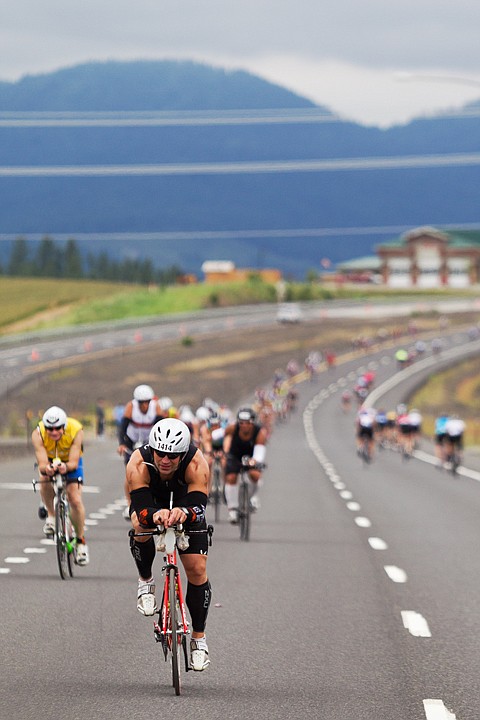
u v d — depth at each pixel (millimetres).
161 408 62062
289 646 32906
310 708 26297
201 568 28297
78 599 40000
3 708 25797
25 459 127750
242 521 59188
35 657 30984
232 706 26359
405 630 35344
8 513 69250
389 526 66500
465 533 62719
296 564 49750
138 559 29156
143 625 35469
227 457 58969
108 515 70500
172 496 28906
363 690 27984
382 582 44812
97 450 162250
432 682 28828
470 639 34031
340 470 128375
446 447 120250
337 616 37531
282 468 130750
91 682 28391
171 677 29078
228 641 33531
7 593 41188
